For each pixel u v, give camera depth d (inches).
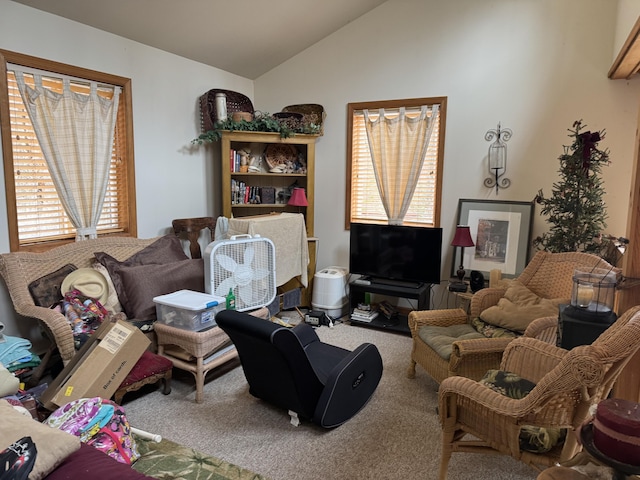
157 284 126.7
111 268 127.9
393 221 176.1
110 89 142.9
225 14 148.3
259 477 74.6
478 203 162.2
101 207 140.6
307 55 187.5
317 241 195.3
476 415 70.0
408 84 169.8
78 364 94.4
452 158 165.8
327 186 190.2
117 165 151.2
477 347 94.9
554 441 65.9
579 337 78.7
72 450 49.0
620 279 87.0
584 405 61.1
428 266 158.7
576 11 142.9
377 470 82.3
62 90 130.6
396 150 172.6
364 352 99.9
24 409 66.4
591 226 128.6
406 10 167.0
